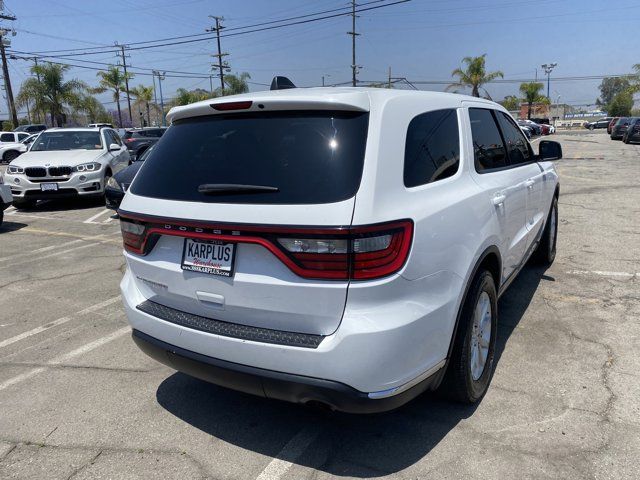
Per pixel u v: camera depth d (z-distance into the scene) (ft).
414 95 9.71
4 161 89.81
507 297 16.31
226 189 8.34
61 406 11.13
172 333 9.26
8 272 21.29
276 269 8.07
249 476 8.77
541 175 15.96
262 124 8.87
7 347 14.12
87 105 137.69
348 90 8.93
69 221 32.60
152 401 11.25
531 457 8.91
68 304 17.35
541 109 225.56
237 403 11.10
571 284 17.42
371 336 7.61
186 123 10.07
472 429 9.76
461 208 9.50
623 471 8.50
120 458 9.37
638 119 99.96
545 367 11.93
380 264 7.66
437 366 8.84
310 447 9.48
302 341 7.99
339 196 7.68
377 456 9.13
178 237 9.08
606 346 12.88
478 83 160.25
